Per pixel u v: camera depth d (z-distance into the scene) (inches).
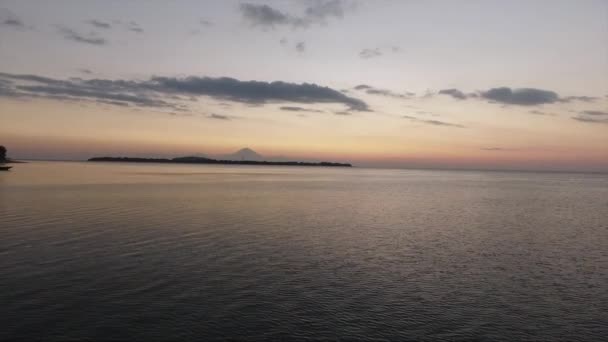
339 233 1358.3
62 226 1347.2
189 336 587.2
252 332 605.0
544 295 785.6
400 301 738.8
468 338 606.5
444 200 2699.3
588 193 3727.9
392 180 6338.6
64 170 7372.1
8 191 2679.6
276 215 1756.9
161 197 2463.1
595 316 690.8
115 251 1023.6
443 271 930.1
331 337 596.7
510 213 2025.1
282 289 781.3
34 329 592.7
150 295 730.2
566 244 1254.9
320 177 7052.2
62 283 776.9
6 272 833.5
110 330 596.4
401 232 1405.0
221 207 1999.3
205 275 850.8
